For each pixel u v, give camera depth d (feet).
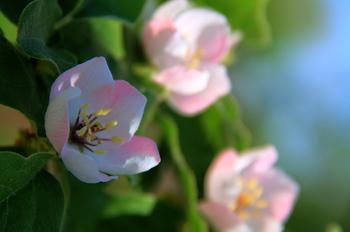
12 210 1.36
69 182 1.58
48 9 1.44
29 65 1.42
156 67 1.64
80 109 1.43
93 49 1.56
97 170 1.38
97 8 1.56
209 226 1.76
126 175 1.48
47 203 1.39
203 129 1.80
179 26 1.67
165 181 1.76
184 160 1.79
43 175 1.40
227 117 1.79
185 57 1.65
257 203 1.79
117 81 1.44
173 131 1.73
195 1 1.79
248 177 1.80
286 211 1.81
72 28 1.54
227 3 1.79
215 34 1.68
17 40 1.37
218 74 1.67
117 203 1.70
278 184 1.81
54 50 1.44
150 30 1.64
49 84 1.43
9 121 1.59
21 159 1.35
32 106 1.41
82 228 1.65
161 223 1.73
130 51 1.63
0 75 1.40
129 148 1.44
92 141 1.44
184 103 1.67
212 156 1.80
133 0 1.58
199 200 1.78
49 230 1.38
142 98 1.44
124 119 1.44
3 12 1.46
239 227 1.74
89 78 1.41
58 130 1.36
